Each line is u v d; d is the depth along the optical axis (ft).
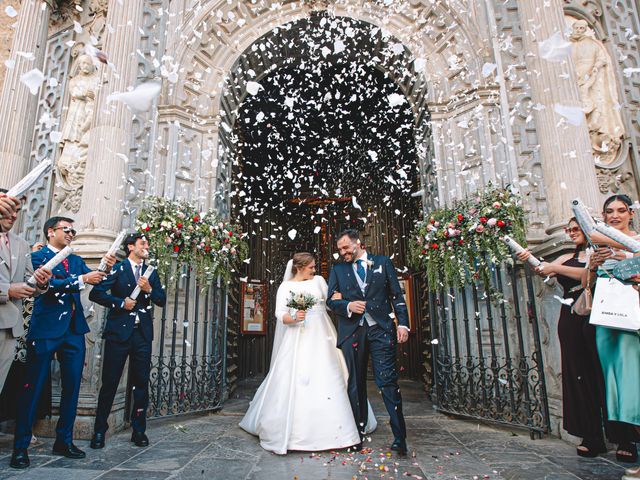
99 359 11.70
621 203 8.49
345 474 7.77
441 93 16.76
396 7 17.84
